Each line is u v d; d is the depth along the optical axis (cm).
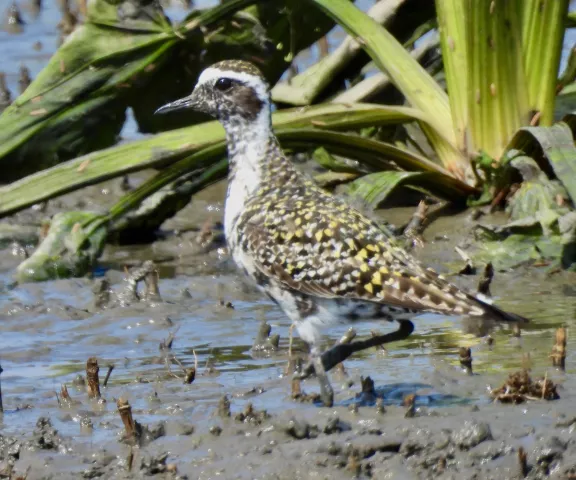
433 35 1716
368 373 1036
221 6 1540
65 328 1214
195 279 1362
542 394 941
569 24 1520
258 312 1251
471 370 1020
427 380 1004
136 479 827
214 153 1427
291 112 1448
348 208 997
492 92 1420
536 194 1363
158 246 1506
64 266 1396
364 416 917
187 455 862
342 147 1471
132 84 1568
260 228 994
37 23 2494
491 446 843
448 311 912
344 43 1716
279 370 1063
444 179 1471
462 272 1313
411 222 1426
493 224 1396
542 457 824
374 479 815
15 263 1464
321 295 961
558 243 1320
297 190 1025
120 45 1550
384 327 1178
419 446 845
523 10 1401
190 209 1639
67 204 1684
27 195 1408
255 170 1055
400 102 1691
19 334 1201
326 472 822
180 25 1547
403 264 947
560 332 1013
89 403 989
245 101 1061
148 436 892
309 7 1622
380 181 1457
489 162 1426
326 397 947
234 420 912
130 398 998
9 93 2016
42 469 853
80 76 1554
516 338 1109
